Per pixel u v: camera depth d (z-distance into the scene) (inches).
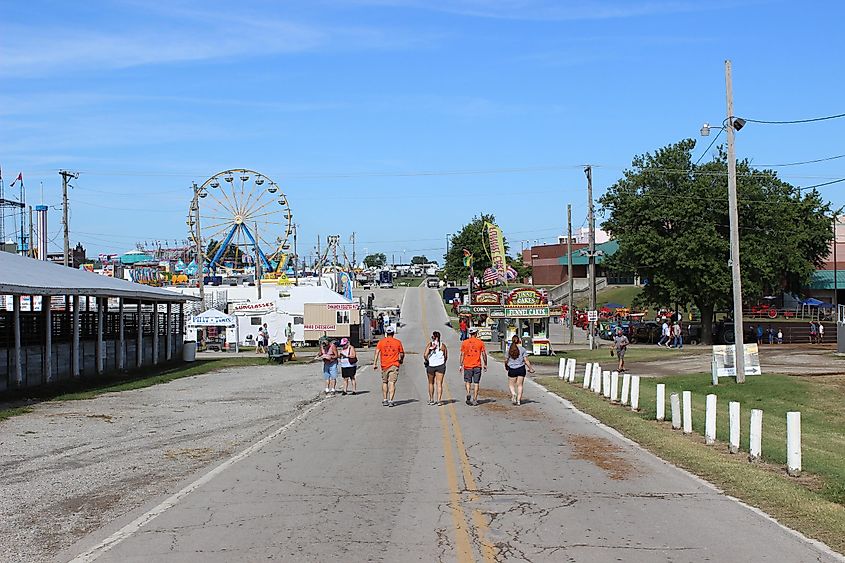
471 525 351.9
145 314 1750.7
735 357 1051.3
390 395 884.6
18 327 1042.7
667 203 2209.6
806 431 729.0
